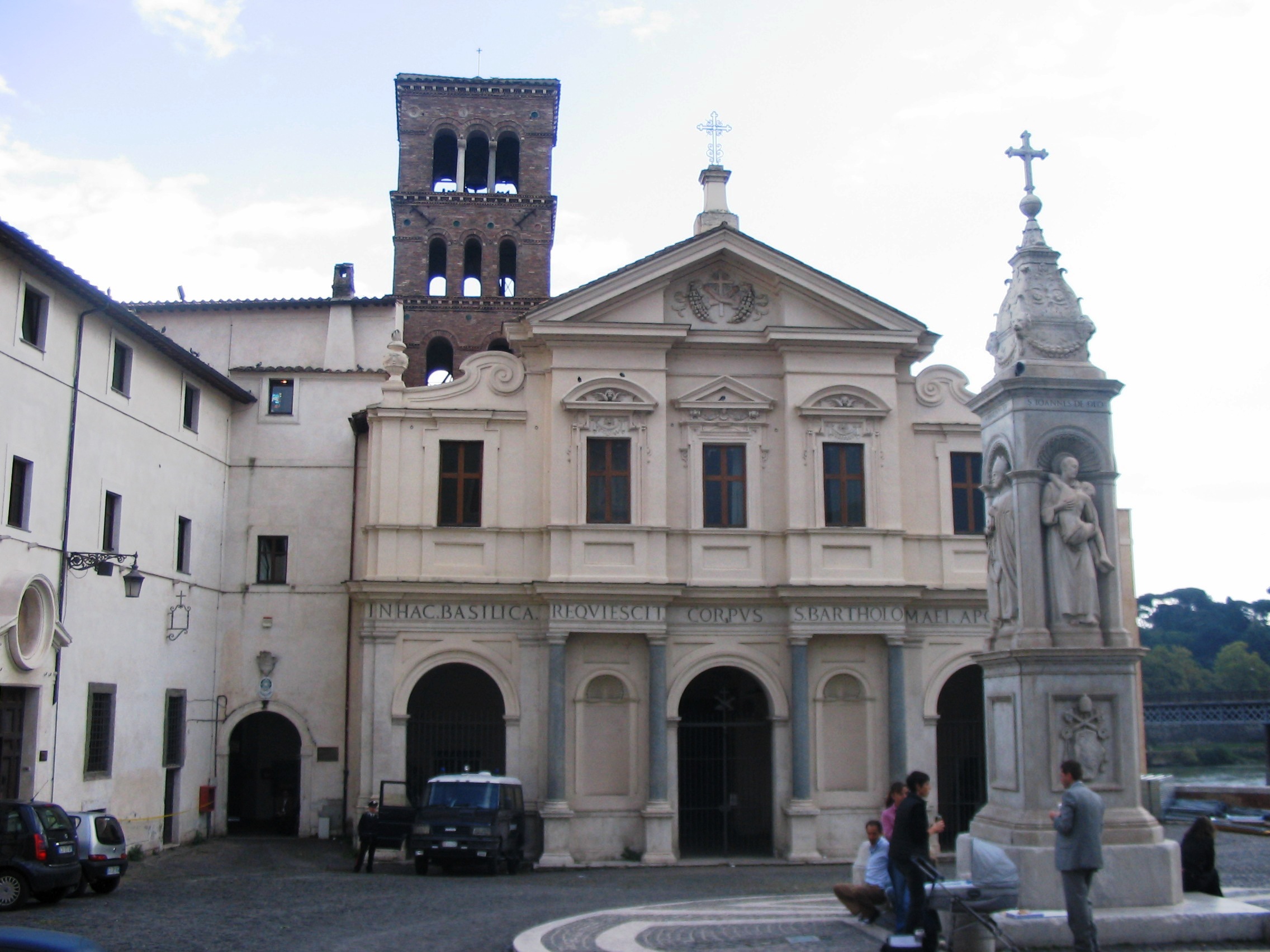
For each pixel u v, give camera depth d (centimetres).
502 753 3278
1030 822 1527
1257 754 11200
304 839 3425
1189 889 1627
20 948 833
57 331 2623
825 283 3388
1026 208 1769
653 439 3297
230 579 3572
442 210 4778
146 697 3041
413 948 1634
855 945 1459
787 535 3300
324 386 3703
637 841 3158
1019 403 1672
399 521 3259
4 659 2370
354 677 3494
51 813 2131
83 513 2722
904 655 3306
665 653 3222
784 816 3206
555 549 3216
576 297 3319
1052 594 1627
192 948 1655
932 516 3409
